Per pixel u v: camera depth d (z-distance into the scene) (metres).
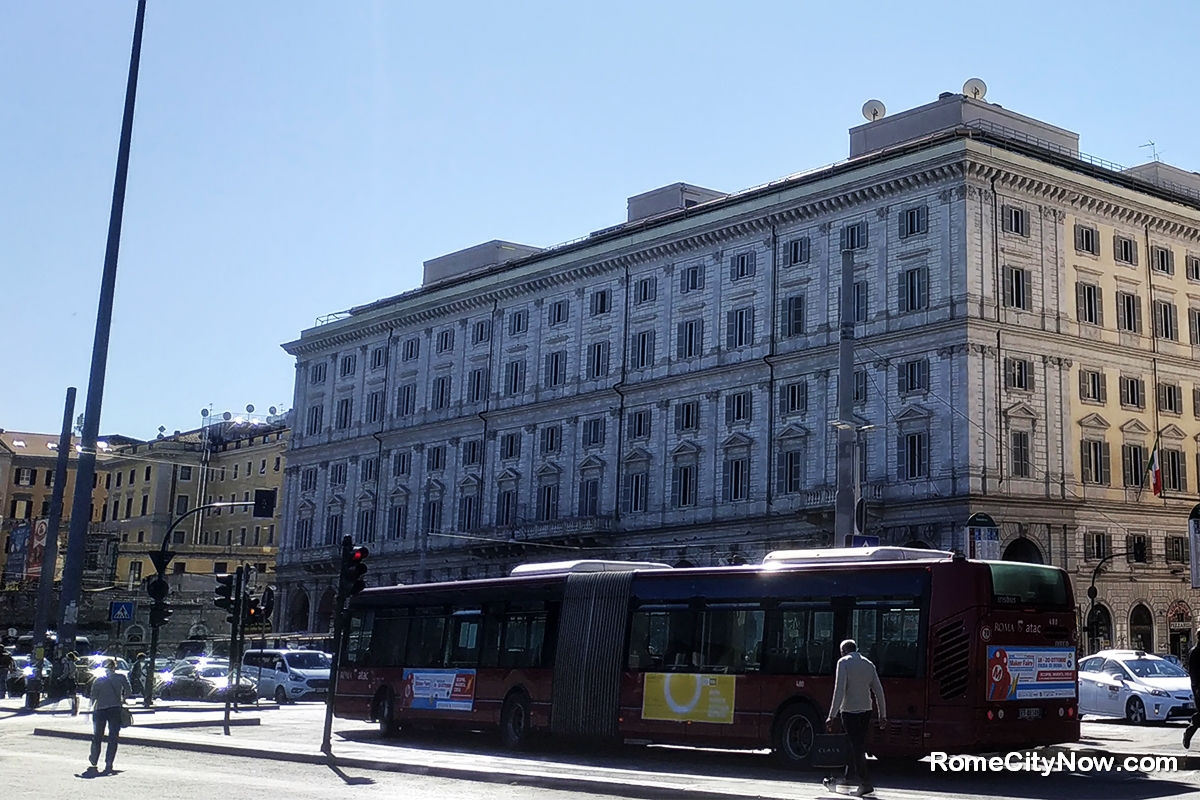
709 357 75.62
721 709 26.81
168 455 137.88
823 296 69.81
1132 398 69.31
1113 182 70.31
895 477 64.88
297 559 107.56
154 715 44.72
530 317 89.38
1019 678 23.92
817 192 70.00
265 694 57.91
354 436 103.88
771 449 70.81
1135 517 67.69
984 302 63.59
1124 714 37.00
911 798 20.12
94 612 112.88
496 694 31.98
